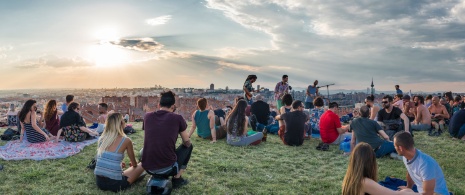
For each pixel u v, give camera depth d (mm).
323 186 6547
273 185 6527
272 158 8500
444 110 12531
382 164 7930
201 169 7398
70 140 9211
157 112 5922
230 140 9766
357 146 4262
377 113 10867
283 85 15594
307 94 17922
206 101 10484
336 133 9656
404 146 4777
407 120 9867
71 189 6051
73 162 7648
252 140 9883
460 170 7699
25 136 9305
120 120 5965
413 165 4797
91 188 6102
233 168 7488
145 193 5867
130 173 6066
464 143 10383
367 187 4086
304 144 10289
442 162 8297
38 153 8039
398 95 14578
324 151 9336
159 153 5672
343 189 4293
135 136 11055
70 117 9258
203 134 10516
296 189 6395
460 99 14328
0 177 6613
